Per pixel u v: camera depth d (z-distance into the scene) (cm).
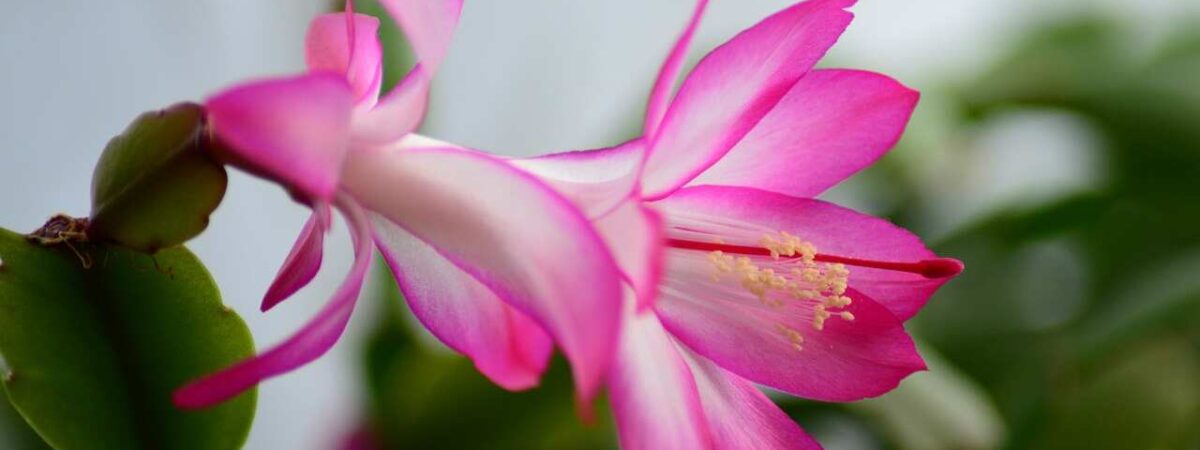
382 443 27
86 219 18
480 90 39
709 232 19
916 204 35
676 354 18
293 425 35
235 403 19
